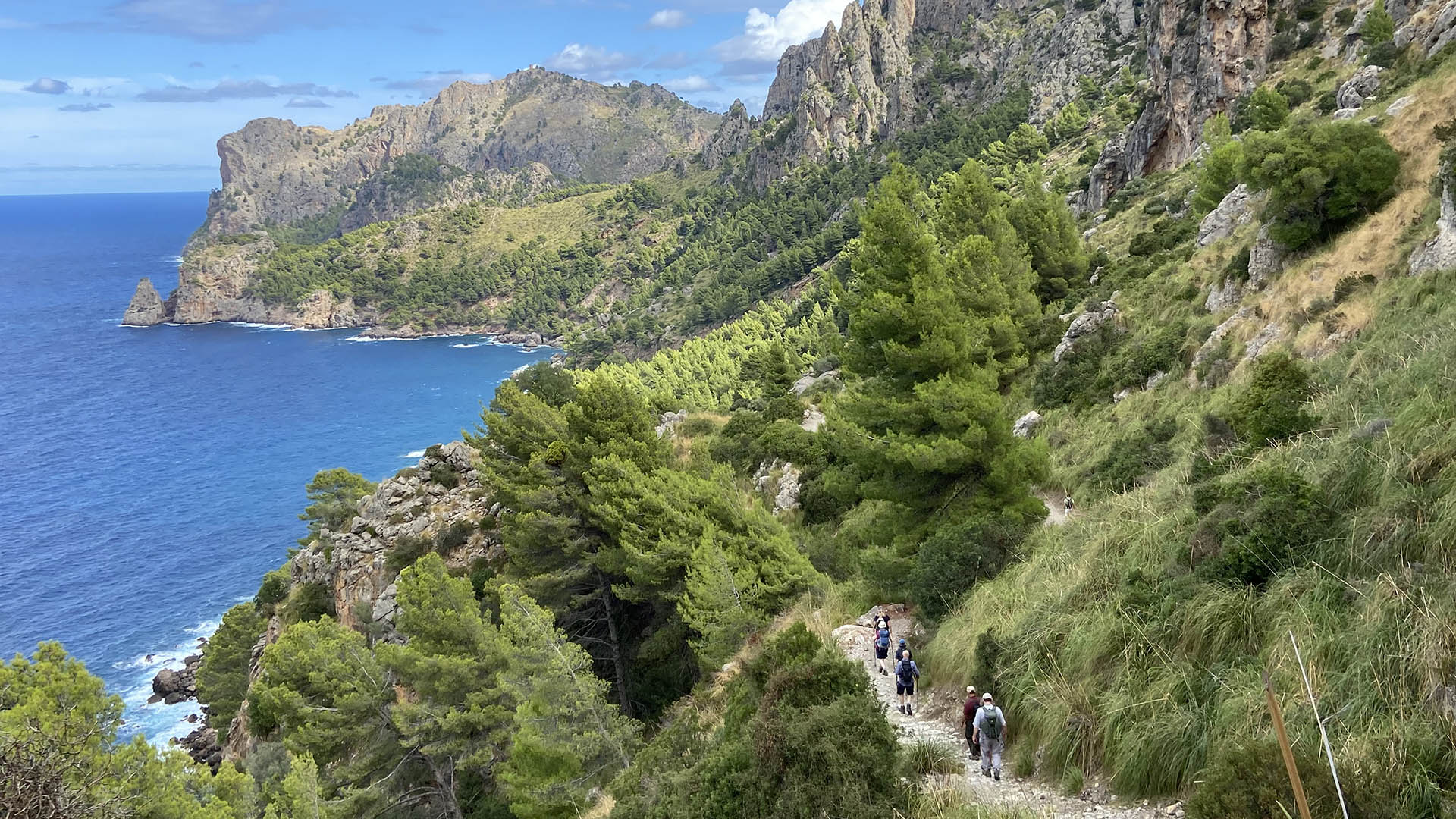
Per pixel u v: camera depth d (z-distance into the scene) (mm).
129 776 15352
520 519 32844
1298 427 14242
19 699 19797
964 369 23125
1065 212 54344
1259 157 28938
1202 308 33188
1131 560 12367
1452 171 21703
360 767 26547
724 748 11203
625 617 34969
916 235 24078
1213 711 8953
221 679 52750
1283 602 9328
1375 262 23641
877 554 21844
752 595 23734
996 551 18219
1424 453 9477
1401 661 7562
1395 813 6434
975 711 11898
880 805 9273
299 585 52000
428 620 28547
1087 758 10047
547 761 21172
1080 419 33781
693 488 30219
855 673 11133
